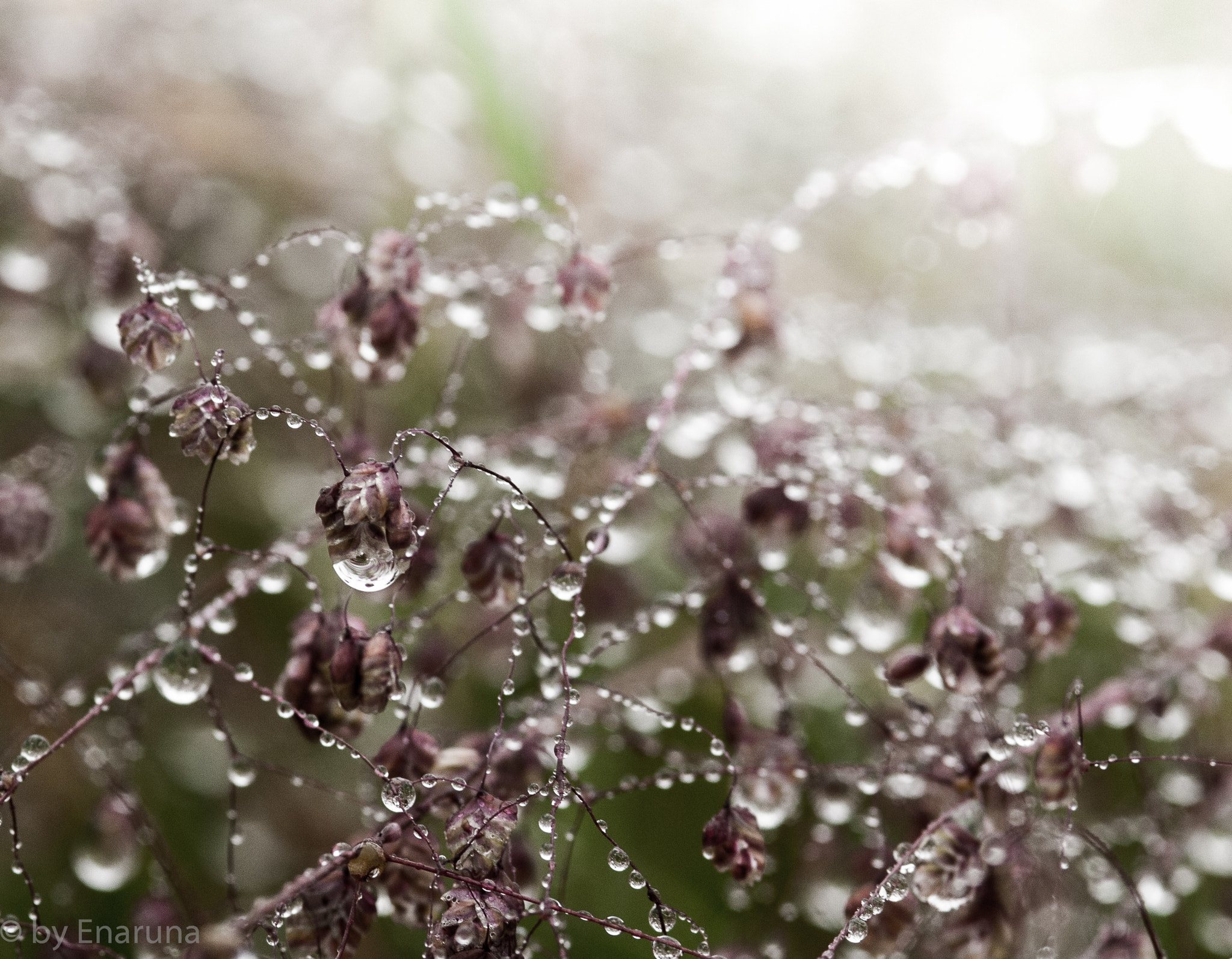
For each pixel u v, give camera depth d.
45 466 0.22
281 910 0.19
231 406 0.19
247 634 0.23
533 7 0.25
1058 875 0.20
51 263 0.23
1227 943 0.22
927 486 0.21
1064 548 0.23
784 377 0.23
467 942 0.18
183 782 0.23
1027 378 0.24
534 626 0.20
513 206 0.21
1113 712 0.21
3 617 0.23
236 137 0.26
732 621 0.21
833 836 0.21
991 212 0.23
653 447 0.21
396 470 0.19
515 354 0.23
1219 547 0.22
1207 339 0.25
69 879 0.22
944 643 0.20
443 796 0.19
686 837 0.22
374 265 0.20
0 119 0.23
